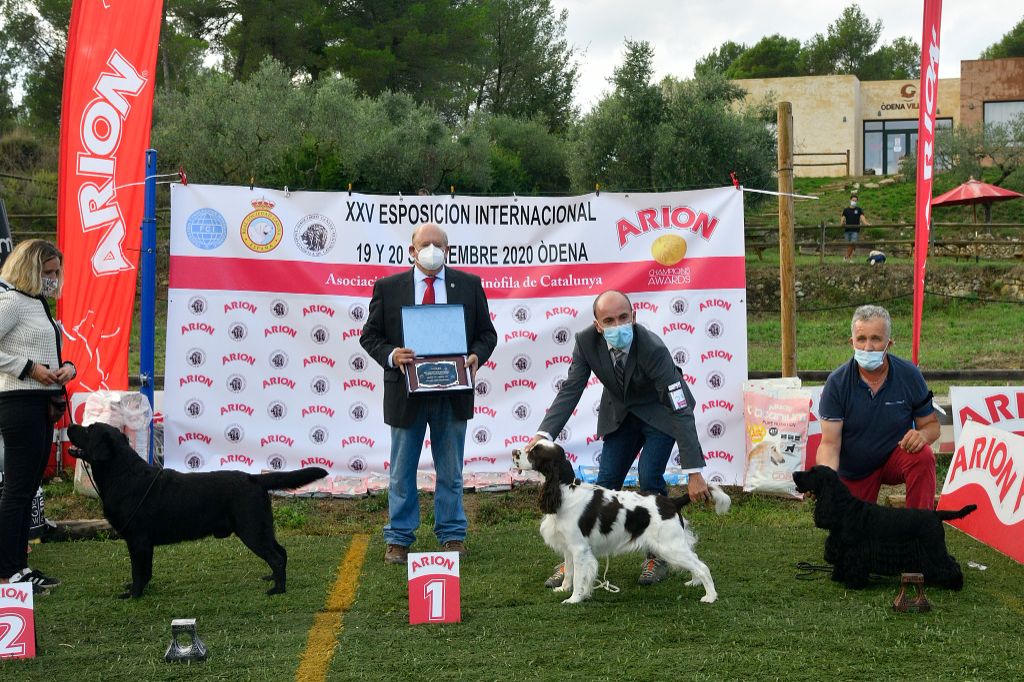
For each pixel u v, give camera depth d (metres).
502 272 7.32
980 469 5.87
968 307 19.45
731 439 7.33
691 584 5.11
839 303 20.31
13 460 4.99
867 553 4.99
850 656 4.05
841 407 5.59
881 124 40.59
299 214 7.14
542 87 39.06
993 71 36.22
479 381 7.34
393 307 5.70
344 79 25.61
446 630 4.45
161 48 29.44
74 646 4.28
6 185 25.03
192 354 7.05
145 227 7.05
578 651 4.15
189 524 4.94
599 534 4.83
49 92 32.69
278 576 5.03
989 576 5.24
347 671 3.95
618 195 7.32
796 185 35.44
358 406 7.23
